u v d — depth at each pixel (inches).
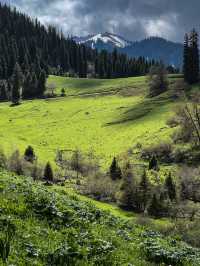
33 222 586.9
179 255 620.4
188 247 729.6
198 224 1712.6
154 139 5629.9
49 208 641.0
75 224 629.9
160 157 4945.9
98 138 6382.9
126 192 3661.4
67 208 684.7
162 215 3115.2
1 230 524.1
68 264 493.4
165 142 5068.9
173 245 711.7
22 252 485.4
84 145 6141.7
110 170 4456.2
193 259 636.7
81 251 525.7
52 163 5216.5
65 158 5565.9
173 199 3294.8
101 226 666.2
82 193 3900.1
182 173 3567.9
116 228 697.0
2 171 938.1
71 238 566.3
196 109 3772.1
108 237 616.7
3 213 587.2
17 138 6289.4
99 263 518.9
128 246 609.9
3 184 719.1
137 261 562.6
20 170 4185.5
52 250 510.6
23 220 584.4
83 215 686.5
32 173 4220.0
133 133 6215.6
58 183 4264.3
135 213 3368.6
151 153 5098.4
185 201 3193.9
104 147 5949.8
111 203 3740.2
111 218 748.6
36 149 5777.6
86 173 4815.5
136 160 5118.1
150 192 3582.7
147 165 4862.2
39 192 737.6
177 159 4650.6
